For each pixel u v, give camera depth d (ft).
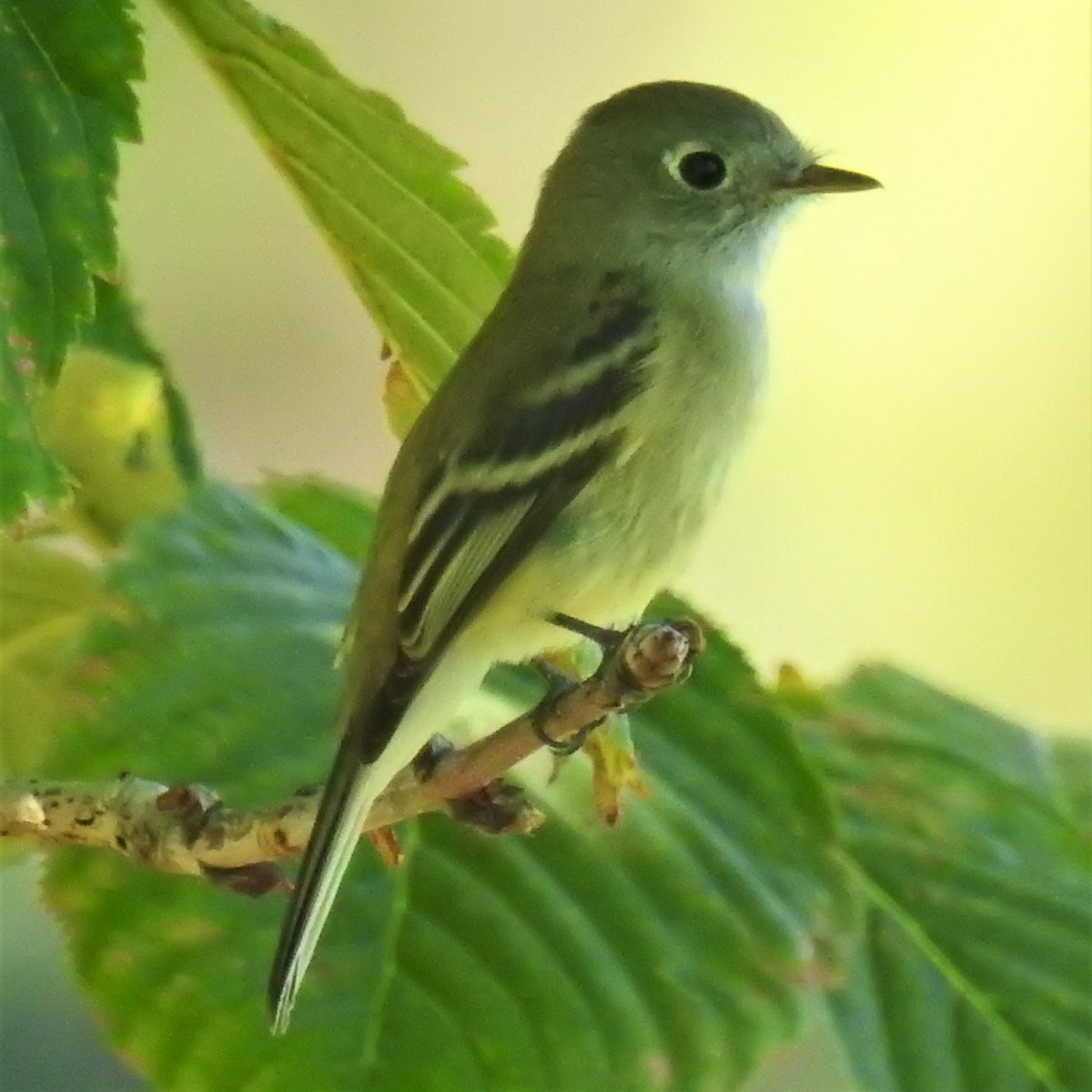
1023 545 12.75
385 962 11.96
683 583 12.70
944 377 12.75
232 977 11.94
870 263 12.74
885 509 12.75
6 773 12.00
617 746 11.94
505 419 12.05
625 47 12.62
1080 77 12.71
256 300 12.53
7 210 11.91
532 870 11.97
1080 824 12.01
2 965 12.25
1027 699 12.74
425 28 12.59
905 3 12.66
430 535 12.02
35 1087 12.24
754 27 12.66
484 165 12.60
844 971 11.96
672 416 12.07
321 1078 11.94
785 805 11.98
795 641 12.72
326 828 11.92
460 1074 11.94
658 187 12.14
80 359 12.00
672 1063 11.95
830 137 12.69
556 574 12.05
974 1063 11.96
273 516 12.03
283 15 12.55
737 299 12.12
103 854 11.94
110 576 11.98
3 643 12.00
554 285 12.12
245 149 12.47
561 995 11.96
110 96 11.93
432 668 12.00
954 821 12.01
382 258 12.03
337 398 12.55
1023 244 12.74
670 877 11.97
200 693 11.96
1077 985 11.97
